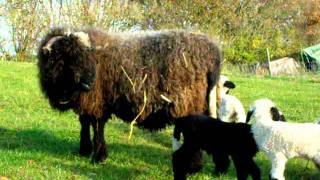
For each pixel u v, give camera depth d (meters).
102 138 3.46
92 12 11.32
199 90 3.40
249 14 13.71
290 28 15.16
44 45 3.41
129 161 3.58
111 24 11.70
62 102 3.38
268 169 3.50
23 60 10.95
